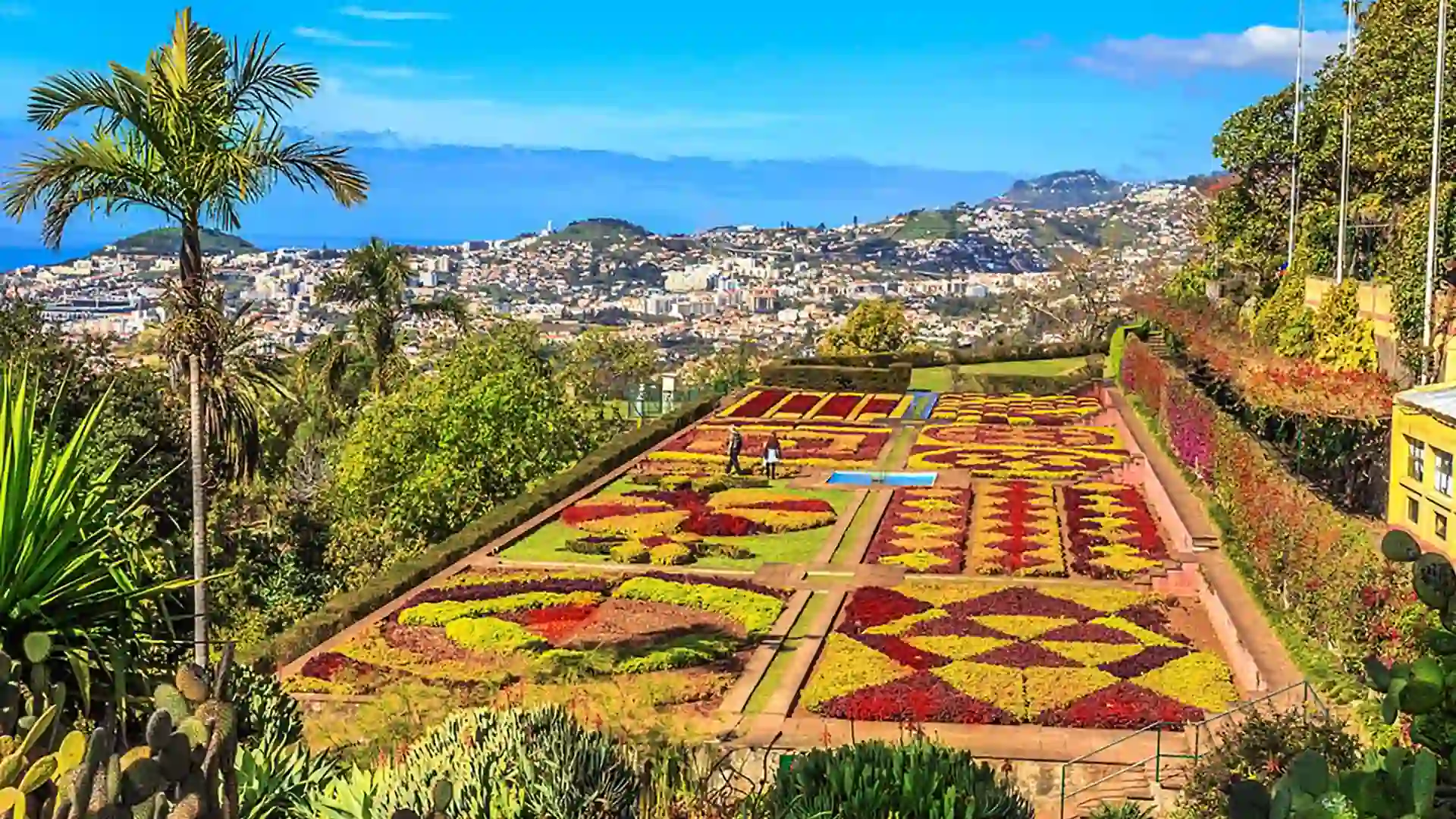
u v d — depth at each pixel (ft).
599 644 83.15
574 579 101.30
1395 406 88.69
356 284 166.09
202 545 67.41
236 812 21.27
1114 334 238.27
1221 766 50.88
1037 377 230.89
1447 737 17.49
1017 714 70.49
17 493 29.43
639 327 523.29
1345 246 155.74
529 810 33.96
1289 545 80.33
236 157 64.85
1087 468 148.25
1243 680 74.59
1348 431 109.60
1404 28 147.74
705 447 167.53
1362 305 140.56
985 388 232.53
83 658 28.99
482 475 138.62
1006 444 168.25
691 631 86.28
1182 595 94.38
